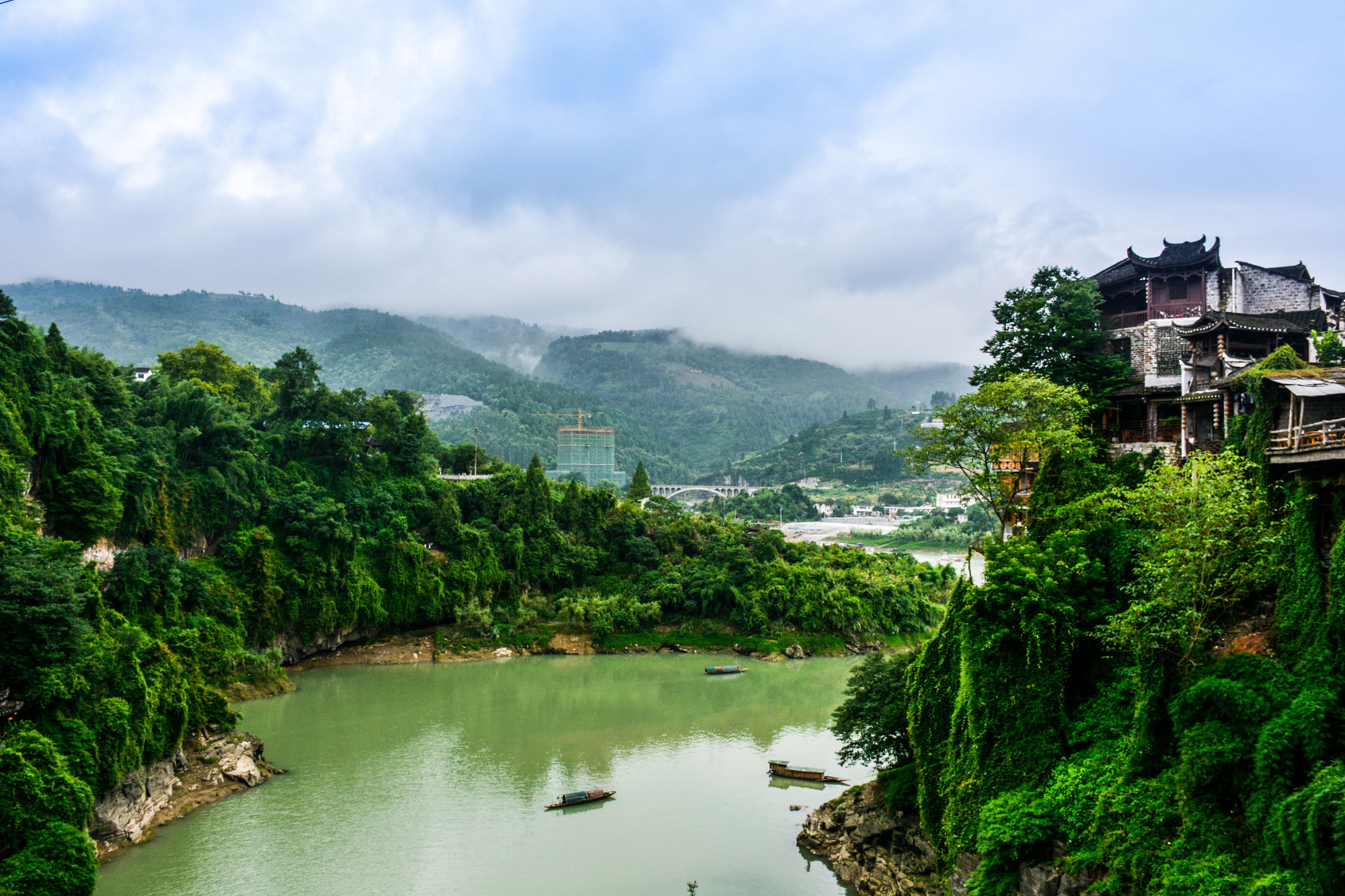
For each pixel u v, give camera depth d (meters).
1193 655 45.47
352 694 117.31
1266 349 70.31
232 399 169.50
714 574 159.75
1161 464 52.22
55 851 55.06
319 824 73.31
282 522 139.00
